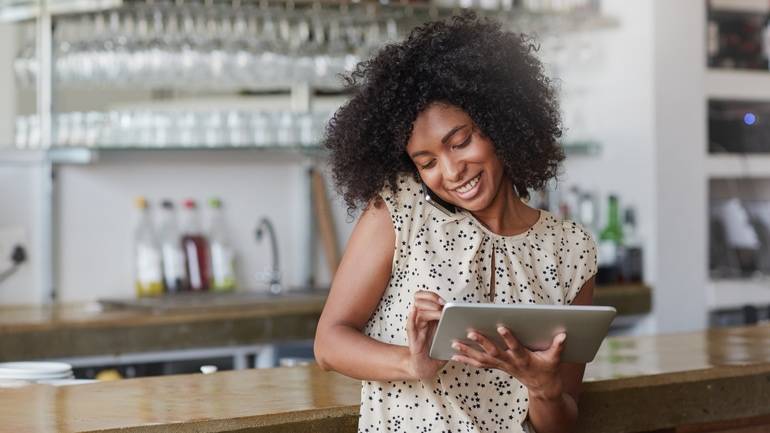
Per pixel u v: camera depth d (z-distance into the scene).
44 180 4.82
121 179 4.97
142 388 2.60
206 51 4.96
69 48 4.95
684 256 5.42
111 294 4.96
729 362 2.93
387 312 2.16
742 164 5.59
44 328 4.19
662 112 5.37
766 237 5.78
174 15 4.93
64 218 4.87
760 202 5.90
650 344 3.28
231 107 5.56
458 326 1.95
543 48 5.44
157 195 5.04
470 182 2.10
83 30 5.07
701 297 5.46
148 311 4.52
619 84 5.50
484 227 2.20
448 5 5.15
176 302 4.68
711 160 5.51
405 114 2.08
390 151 2.13
